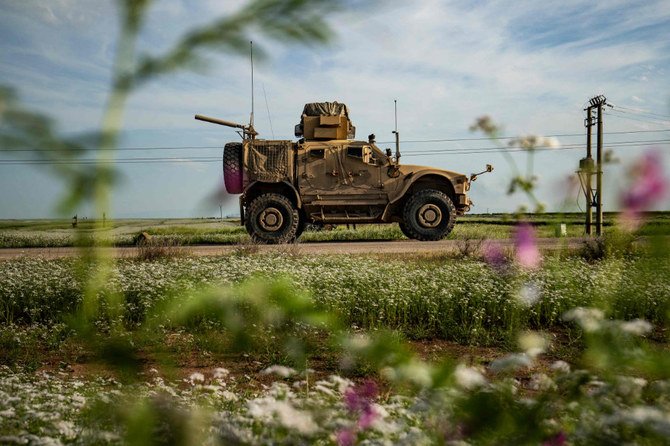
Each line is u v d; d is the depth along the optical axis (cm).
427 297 726
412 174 1534
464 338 613
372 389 183
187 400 293
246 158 1531
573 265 923
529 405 113
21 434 218
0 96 50
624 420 116
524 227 179
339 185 1532
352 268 944
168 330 565
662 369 111
